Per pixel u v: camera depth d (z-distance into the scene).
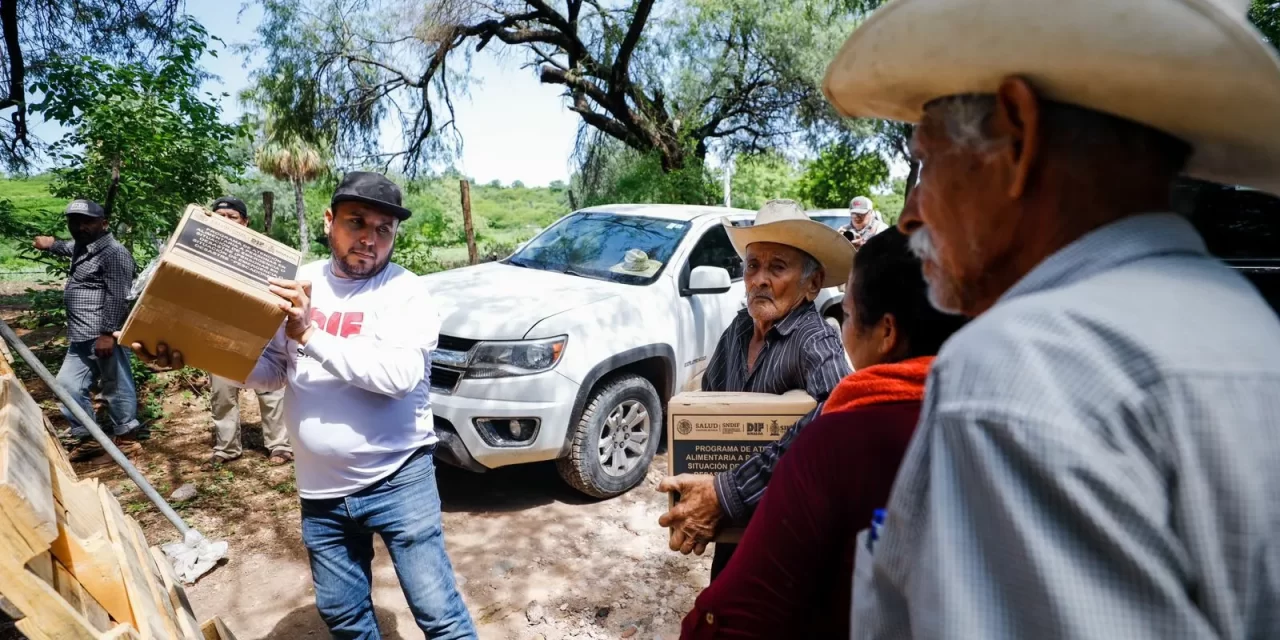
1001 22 0.77
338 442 2.41
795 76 15.95
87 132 6.76
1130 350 0.67
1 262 13.24
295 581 3.75
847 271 2.40
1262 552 0.63
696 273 4.82
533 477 4.90
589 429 4.34
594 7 14.96
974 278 0.92
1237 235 3.96
